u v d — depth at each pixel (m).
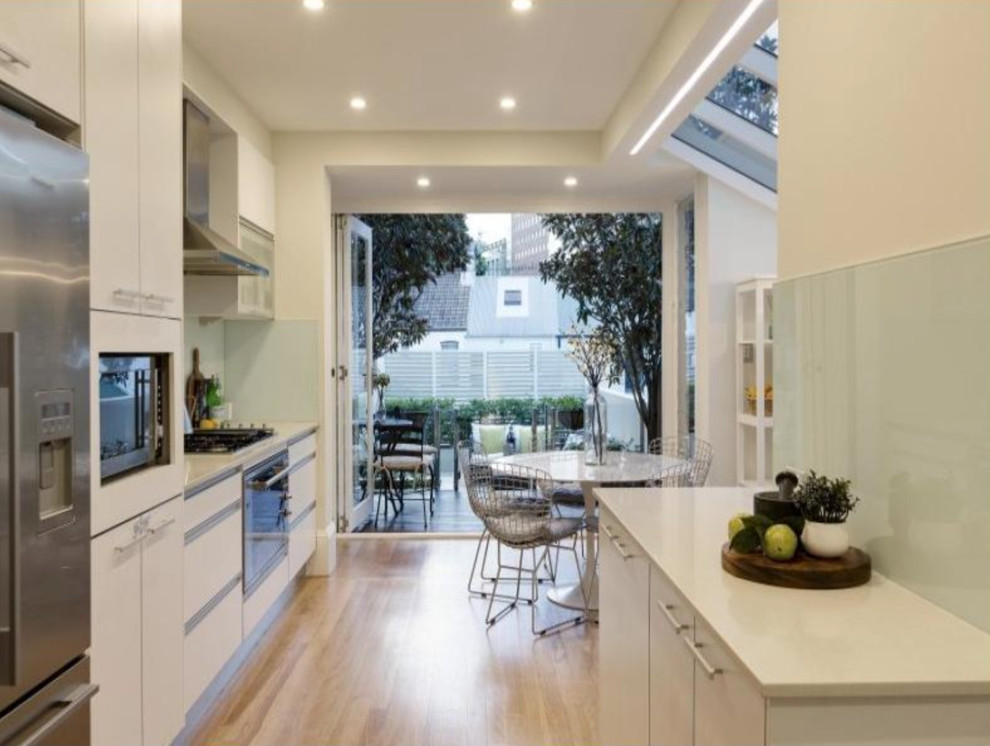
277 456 3.57
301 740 2.54
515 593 4.09
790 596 1.46
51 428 1.56
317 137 4.40
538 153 4.42
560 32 3.12
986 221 1.26
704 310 4.50
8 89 1.49
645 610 1.81
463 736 2.57
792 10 2.00
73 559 1.64
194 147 3.37
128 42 1.98
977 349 1.28
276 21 3.01
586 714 2.73
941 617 1.35
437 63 3.43
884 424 1.57
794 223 2.00
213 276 3.69
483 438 6.58
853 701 1.12
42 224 1.53
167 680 2.23
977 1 1.28
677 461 4.19
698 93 3.21
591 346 4.35
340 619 3.69
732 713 1.24
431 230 6.75
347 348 5.30
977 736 1.13
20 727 1.49
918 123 1.45
